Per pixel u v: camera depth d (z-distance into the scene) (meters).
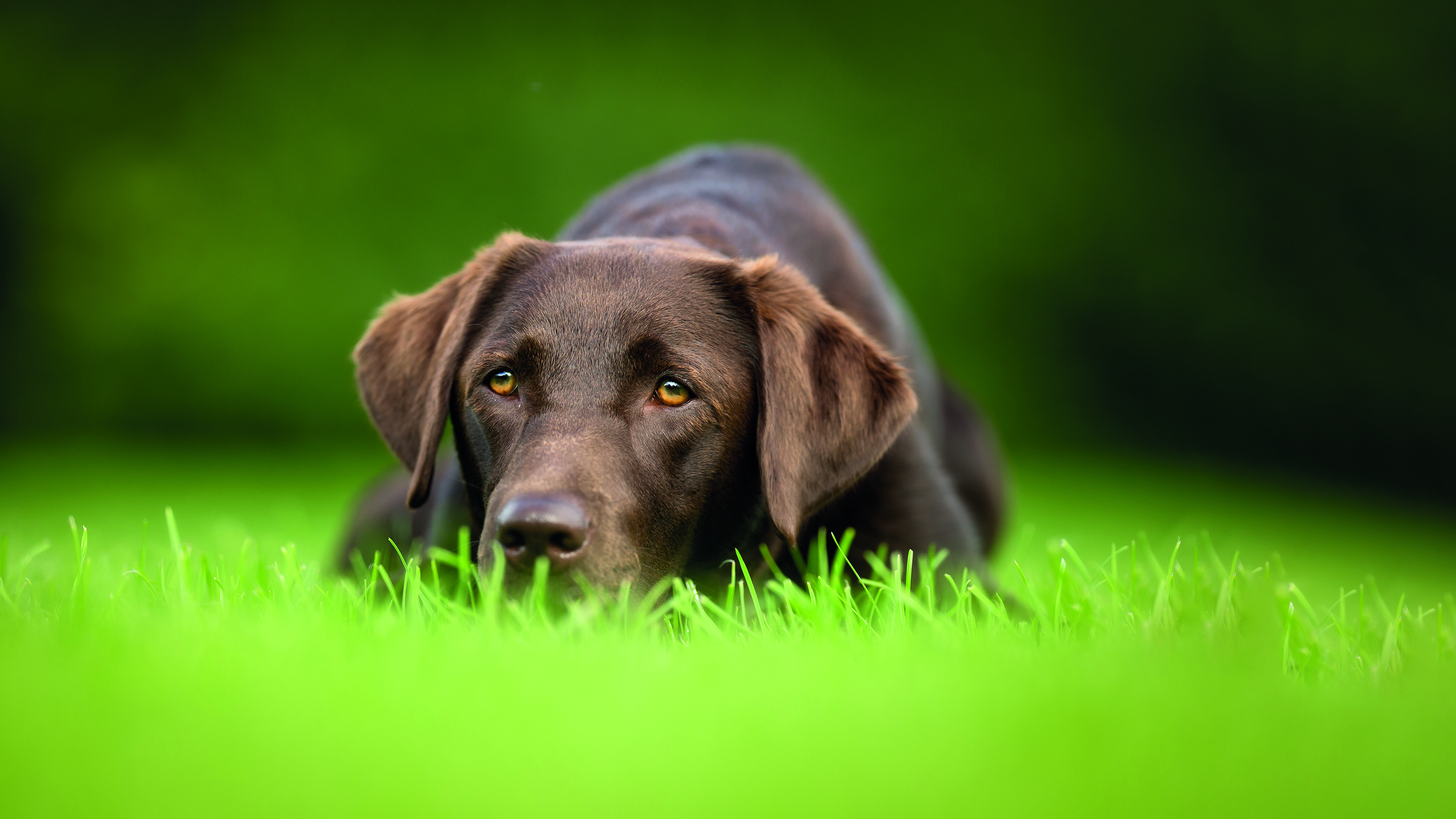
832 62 24.31
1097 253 24.11
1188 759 2.13
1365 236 23.31
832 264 5.50
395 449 4.49
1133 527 12.73
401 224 23.41
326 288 23.06
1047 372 23.98
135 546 6.25
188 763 1.96
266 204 23.14
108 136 23.20
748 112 24.00
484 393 4.04
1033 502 15.50
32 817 1.76
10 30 23.16
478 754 2.04
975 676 2.65
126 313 22.88
